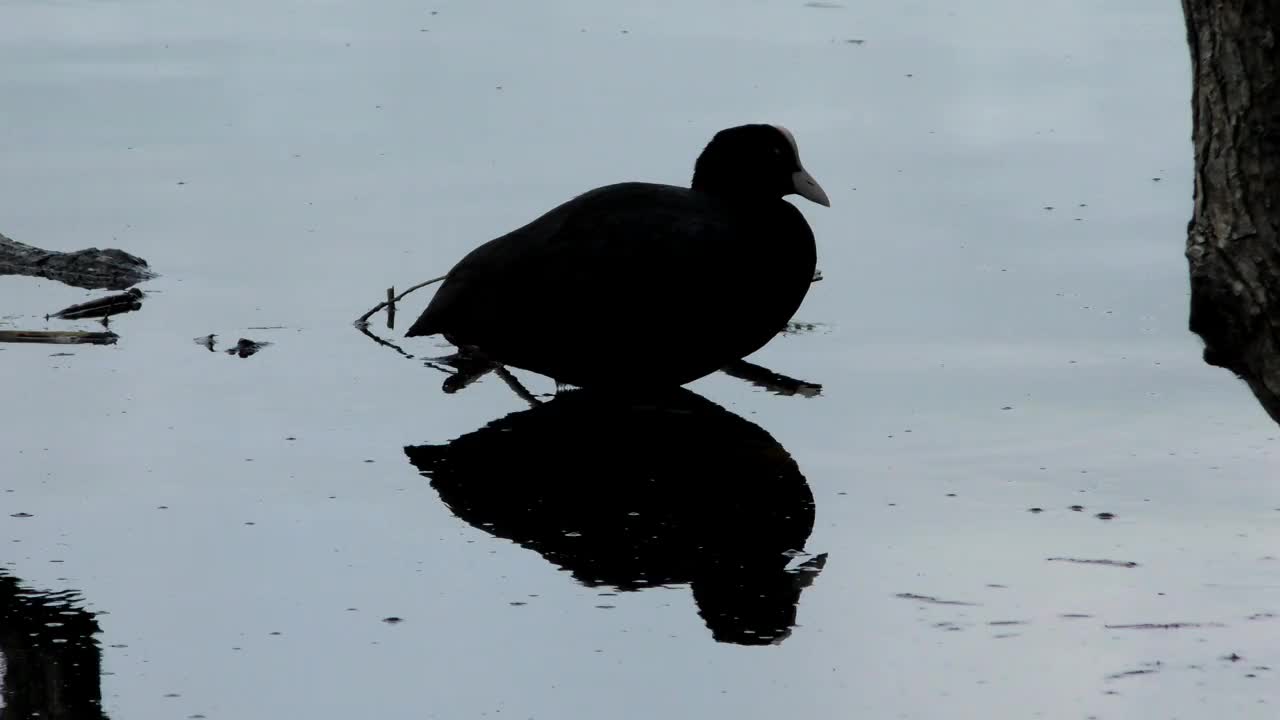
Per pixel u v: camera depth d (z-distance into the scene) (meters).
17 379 11.68
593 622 8.21
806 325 12.90
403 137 17.56
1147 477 9.85
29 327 12.74
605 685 7.55
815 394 11.52
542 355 11.55
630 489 9.95
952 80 19.77
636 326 11.33
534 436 10.84
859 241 14.75
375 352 12.40
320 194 15.82
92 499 9.67
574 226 11.55
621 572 8.80
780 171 11.80
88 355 12.18
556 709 7.32
